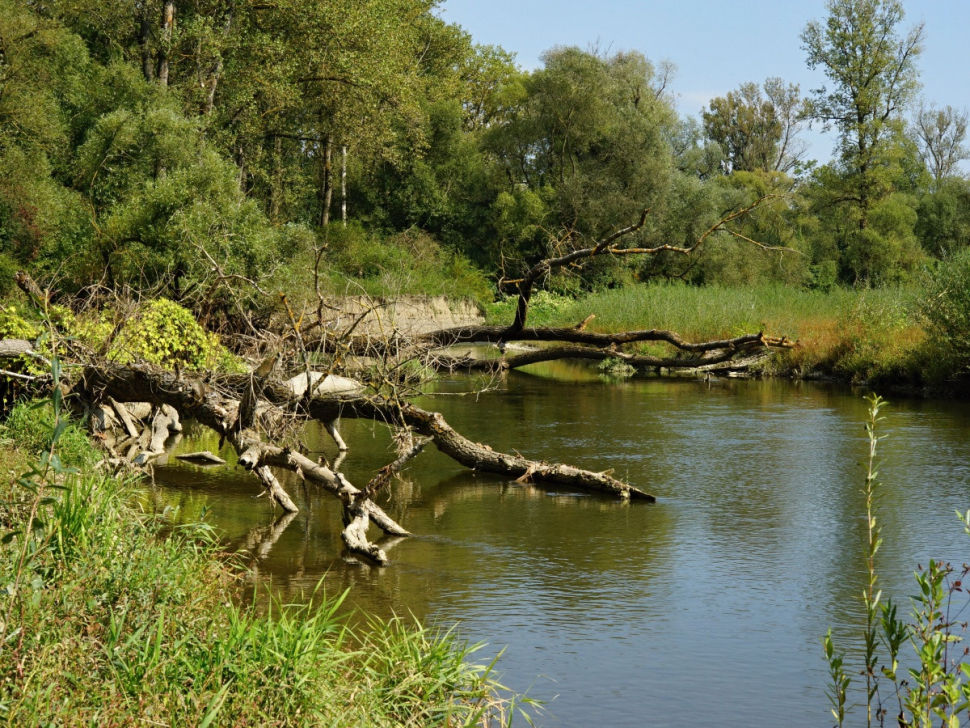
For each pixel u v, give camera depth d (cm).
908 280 4506
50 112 2655
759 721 545
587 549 895
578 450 1412
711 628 693
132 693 428
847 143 4488
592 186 4750
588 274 4609
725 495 1129
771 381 2528
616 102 5066
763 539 936
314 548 872
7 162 2408
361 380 1117
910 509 1052
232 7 2917
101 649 457
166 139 2345
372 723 454
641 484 1189
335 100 3219
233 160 3056
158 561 573
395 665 527
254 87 2978
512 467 1217
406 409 1180
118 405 1326
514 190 5291
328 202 4116
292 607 698
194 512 991
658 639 670
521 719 541
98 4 2845
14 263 2211
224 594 609
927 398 2130
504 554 873
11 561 507
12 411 1015
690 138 6888
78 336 1188
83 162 2433
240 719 422
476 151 5366
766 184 6278
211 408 1041
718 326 2867
